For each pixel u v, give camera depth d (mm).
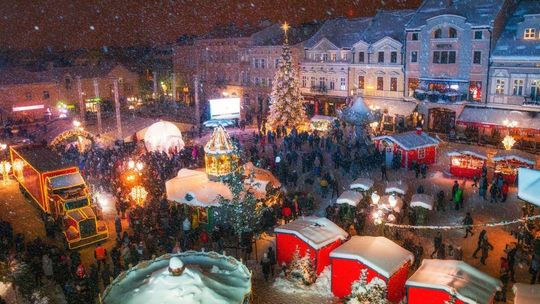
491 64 43656
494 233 26266
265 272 22516
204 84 78438
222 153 29609
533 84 41438
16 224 31344
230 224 26844
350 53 55500
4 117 66625
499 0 43906
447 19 45781
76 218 27188
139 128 49812
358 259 20141
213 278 19141
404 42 50344
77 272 21750
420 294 18375
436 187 33062
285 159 41031
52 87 70750
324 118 50000
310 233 22891
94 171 39156
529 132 41625
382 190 33000
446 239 25891
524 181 21281
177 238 27219
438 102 47125
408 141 37281
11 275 22156
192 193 28891
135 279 19906
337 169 37969
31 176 33344
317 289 21734
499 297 20062
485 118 43781
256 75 68250
